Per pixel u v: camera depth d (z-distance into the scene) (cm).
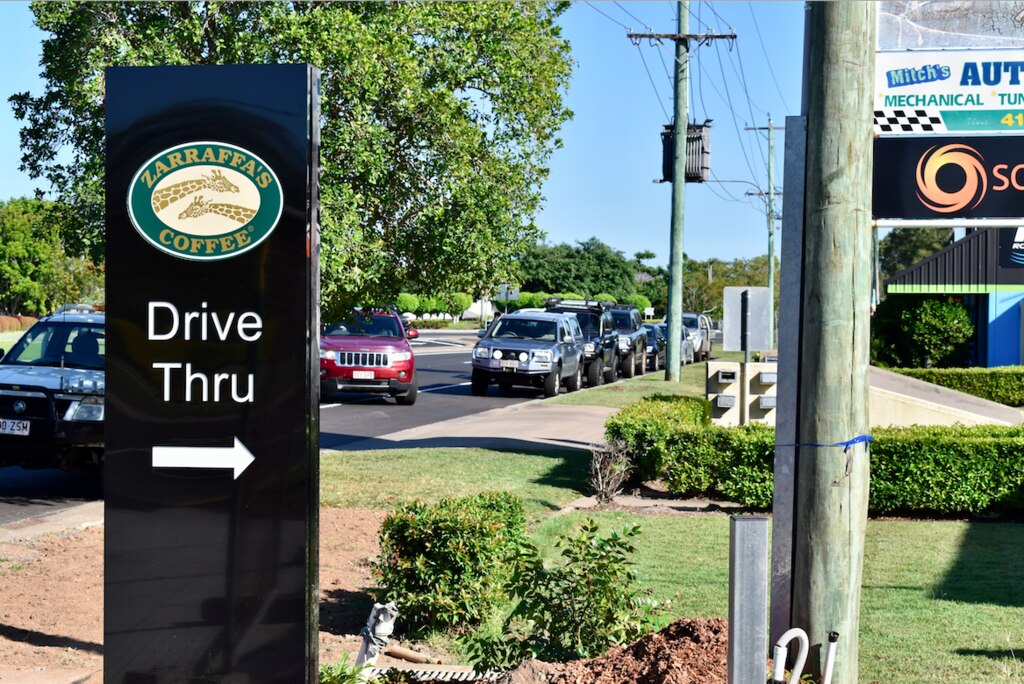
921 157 610
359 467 1355
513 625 700
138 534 462
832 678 484
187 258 459
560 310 3186
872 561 895
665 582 813
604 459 1198
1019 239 2927
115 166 461
